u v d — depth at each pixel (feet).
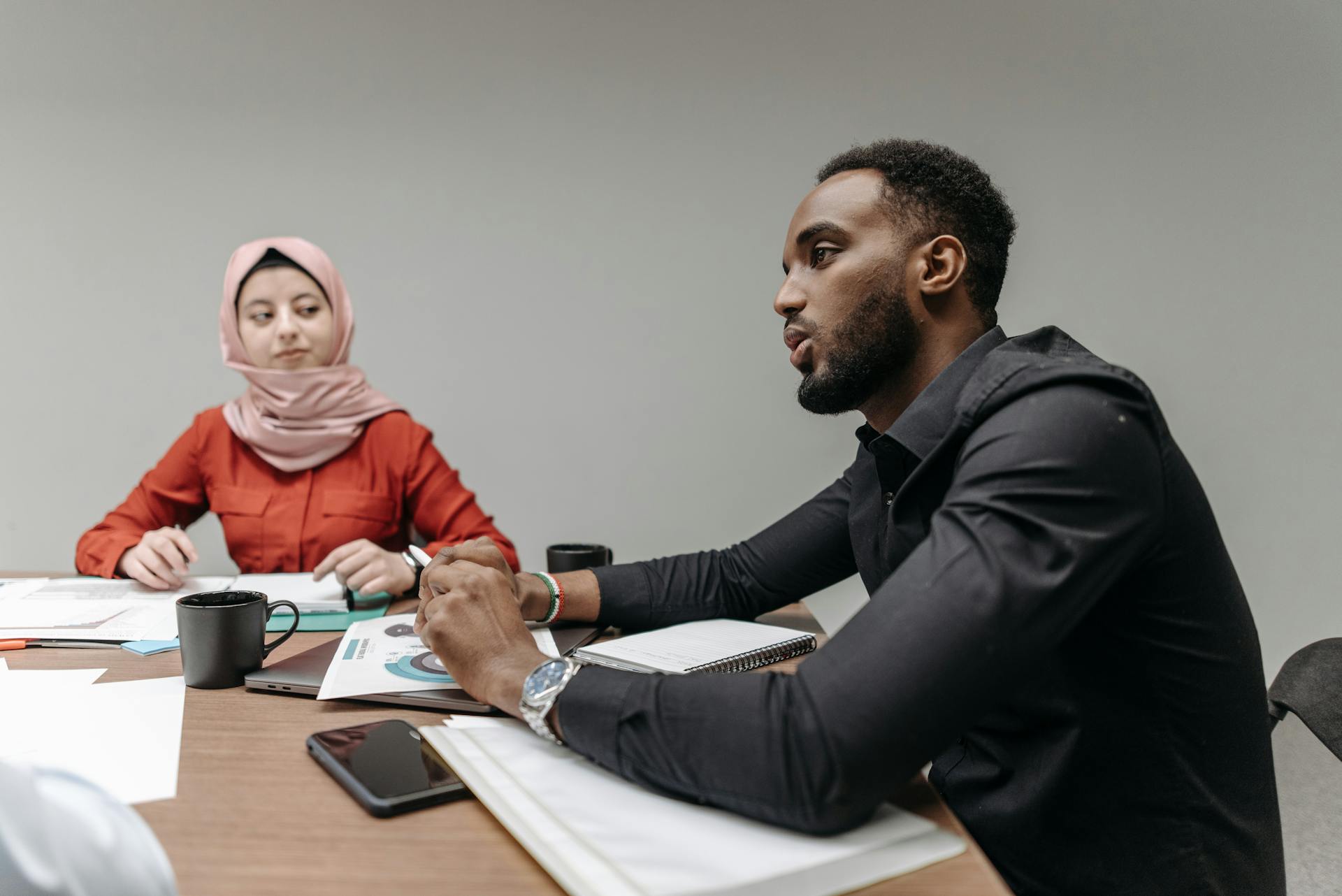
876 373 2.63
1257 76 6.88
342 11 7.23
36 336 7.40
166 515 5.26
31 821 1.07
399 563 3.92
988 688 1.65
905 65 7.15
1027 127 7.09
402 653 2.85
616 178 7.38
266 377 5.25
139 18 7.20
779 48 7.21
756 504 7.58
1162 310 7.08
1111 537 1.78
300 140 7.32
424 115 7.32
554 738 2.05
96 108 7.25
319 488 5.26
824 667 1.72
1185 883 2.13
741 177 7.34
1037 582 1.69
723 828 1.68
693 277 7.43
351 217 7.39
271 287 5.30
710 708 1.76
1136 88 7.00
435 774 1.92
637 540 7.62
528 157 7.36
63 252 7.34
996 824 2.29
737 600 3.54
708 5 7.22
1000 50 7.08
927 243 2.57
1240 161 6.93
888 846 1.64
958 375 2.52
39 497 7.50
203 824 1.71
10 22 7.17
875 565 2.87
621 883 1.45
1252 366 7.01
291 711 2.42
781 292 2.73
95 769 1.97
